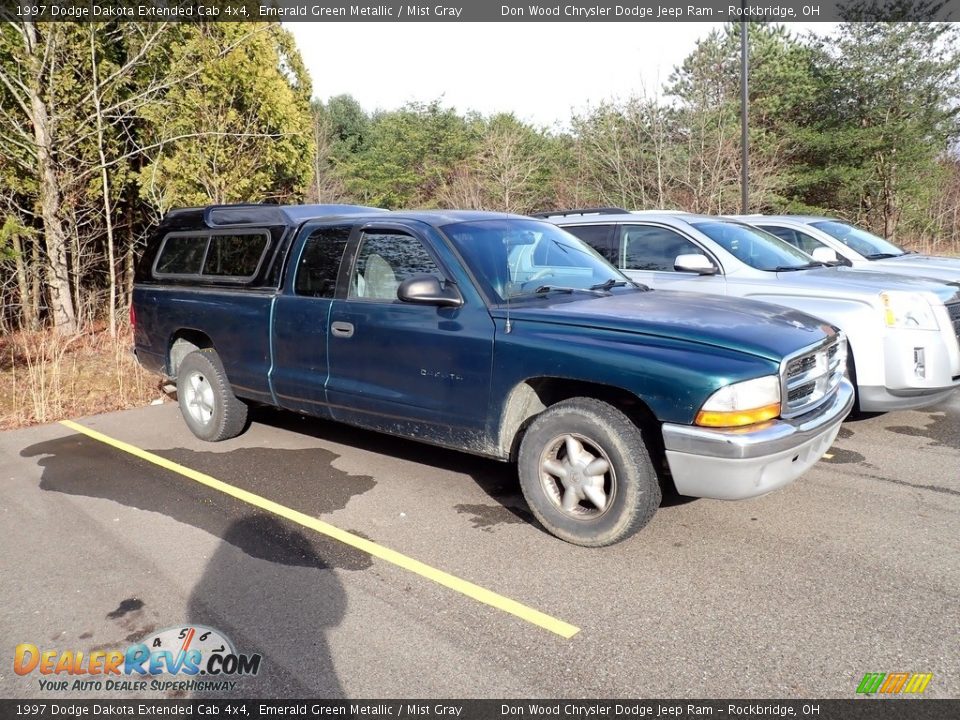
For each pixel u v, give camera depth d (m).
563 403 3.64
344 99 40.34
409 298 3.86
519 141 27.48
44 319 11.07
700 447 3.22
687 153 22.23
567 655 2.79
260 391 5.21
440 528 4.00
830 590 3.20
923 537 3.71
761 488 3.28
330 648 2.88
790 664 2.69
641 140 22.50
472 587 3.34
